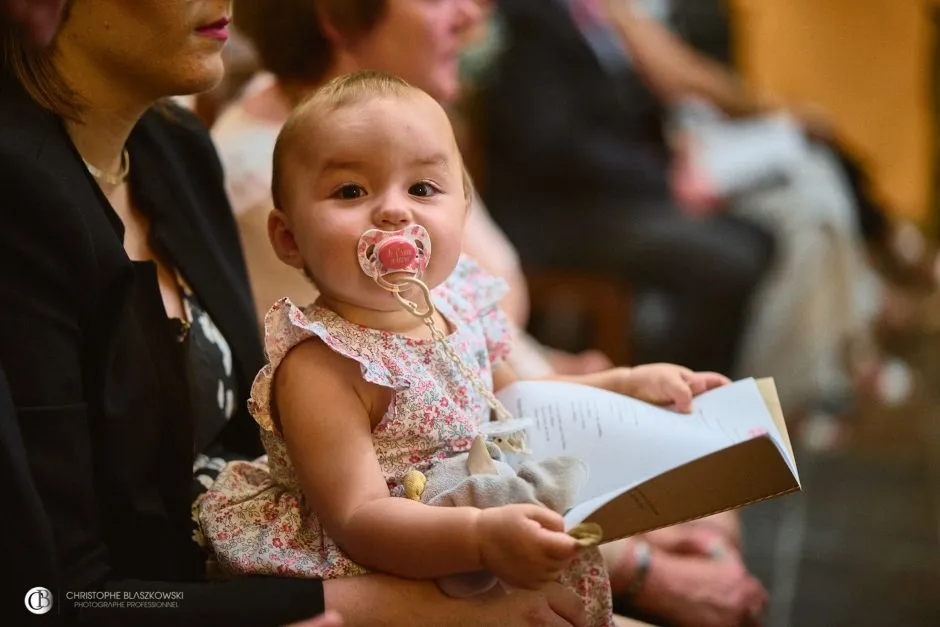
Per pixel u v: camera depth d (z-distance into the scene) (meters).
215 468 1.65
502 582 1.24
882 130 4.86
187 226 1.69
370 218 1.32
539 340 3.59
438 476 1.30
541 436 1.49
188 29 1.43
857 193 4.51
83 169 1.45
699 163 3.96
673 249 3.68
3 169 1.30
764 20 4.61
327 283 1.34
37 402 1.28
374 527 1.23
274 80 2.16
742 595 2.00
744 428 1.47
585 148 3.72
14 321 1.28
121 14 1.40
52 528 1.25
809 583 2.81
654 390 1.59
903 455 3.76
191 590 1.29
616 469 1.42
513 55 3.69
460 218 1.38
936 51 4.86
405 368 1.35
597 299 3.53
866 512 3.28
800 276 3.97
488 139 3.74
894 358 4.62
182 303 1.66
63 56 1.43
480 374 1.48
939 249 4.93
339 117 1.34
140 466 1.41
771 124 4.18
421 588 1.30
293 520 1.38
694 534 2.08
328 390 1.31
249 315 1.74
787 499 3.43
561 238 3.74
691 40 4.48
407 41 2.14
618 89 3.79
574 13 3.78
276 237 1.42
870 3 4.74
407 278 1.31
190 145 1.81
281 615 1.28
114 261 1.38
